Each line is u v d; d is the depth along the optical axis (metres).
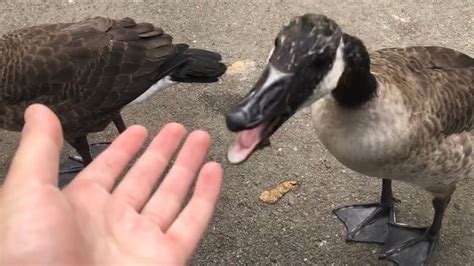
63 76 0.54
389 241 0.56
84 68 0.55
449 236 0.56
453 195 0.59
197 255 0.56
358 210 0.58
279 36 0.36
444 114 0.45
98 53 0.55
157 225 0.41
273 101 0.34
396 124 0.43
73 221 0.36
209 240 0.57
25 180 0.35
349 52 0.38
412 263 0.55
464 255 0.55
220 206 0.59
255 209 0.59
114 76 0.56
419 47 0.50
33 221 0.34
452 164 0.48
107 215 0.41
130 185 0.43
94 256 0.38
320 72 0.36
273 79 0.35
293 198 0.59
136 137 0.44
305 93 0.36
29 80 0.54
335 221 0.58
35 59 0.54
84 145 0.60
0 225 0.34
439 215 0.54
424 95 0.45
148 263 0.39
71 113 0.55
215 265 0.56
